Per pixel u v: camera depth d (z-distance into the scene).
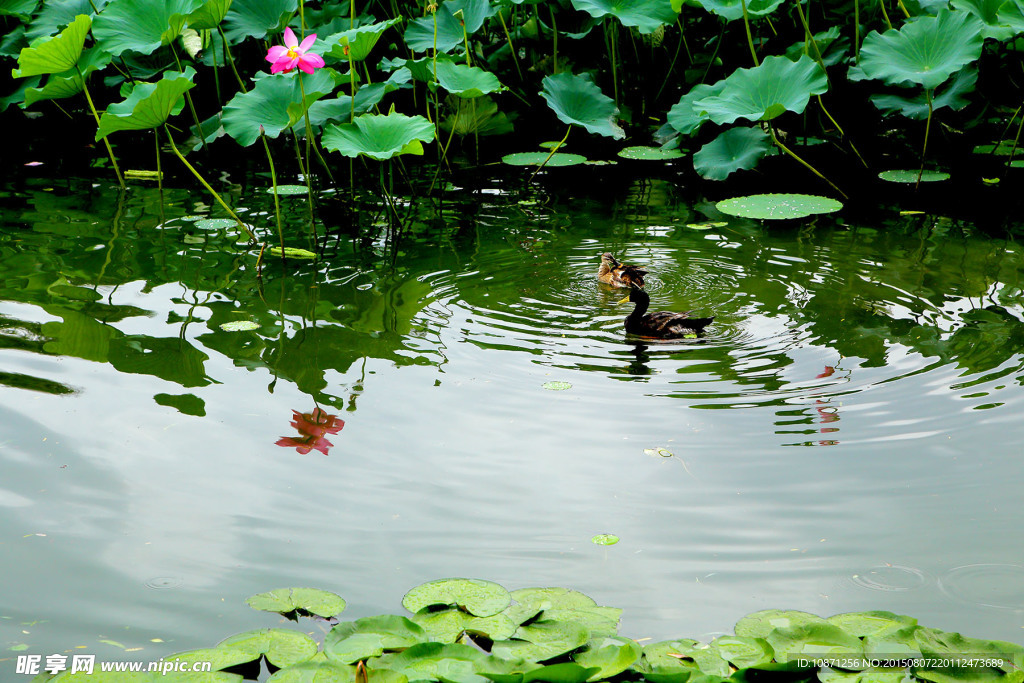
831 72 10.05
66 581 3.27
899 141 10.20
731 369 4.96
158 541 3.52
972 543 3.44
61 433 4.27
